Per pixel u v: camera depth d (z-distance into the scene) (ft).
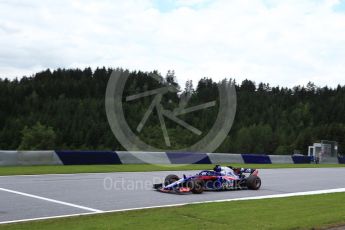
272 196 45.11
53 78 310.65
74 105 262.88
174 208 34.32
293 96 348.18
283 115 305.73
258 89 353.92
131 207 36.24
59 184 49.57
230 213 31.96
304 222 29.09
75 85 291.58
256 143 256.11
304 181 63.52
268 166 96.02
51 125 246.27
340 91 351.67
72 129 236.84
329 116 311.68
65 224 28.09
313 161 122.62
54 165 73.67
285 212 33.09
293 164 111.45
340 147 250.37
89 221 29.09
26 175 58.44
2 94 278.05
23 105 274.16
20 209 34.04
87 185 49.29
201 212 32.22
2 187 45.88
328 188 55.47
